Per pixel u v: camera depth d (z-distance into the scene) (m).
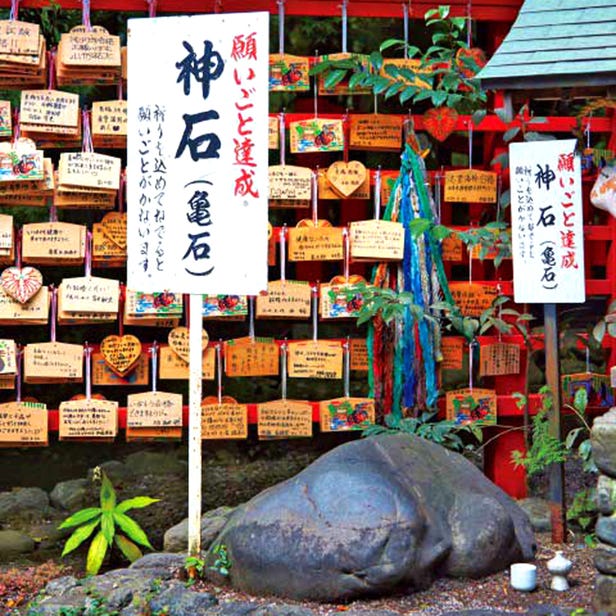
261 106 4.49
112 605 4.34
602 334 5.31
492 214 6.35
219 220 4.53
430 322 5.75
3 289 5.49
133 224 4.62
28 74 5.50
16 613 4.52
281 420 5.66
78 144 5.73
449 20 5.91
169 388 7.90
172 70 4.57
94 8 5.64
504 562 4.54
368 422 5.69
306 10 5.74
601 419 4.12
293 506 4.38
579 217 4.88
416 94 5.98
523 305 6.00
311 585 4.21
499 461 5.90
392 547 4.19
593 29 4.57
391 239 5.67
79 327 7.80
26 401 5.62
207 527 5.28
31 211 7.71
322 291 5.73
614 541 4.03
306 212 7.53
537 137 5.45
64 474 7.25
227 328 8.00
